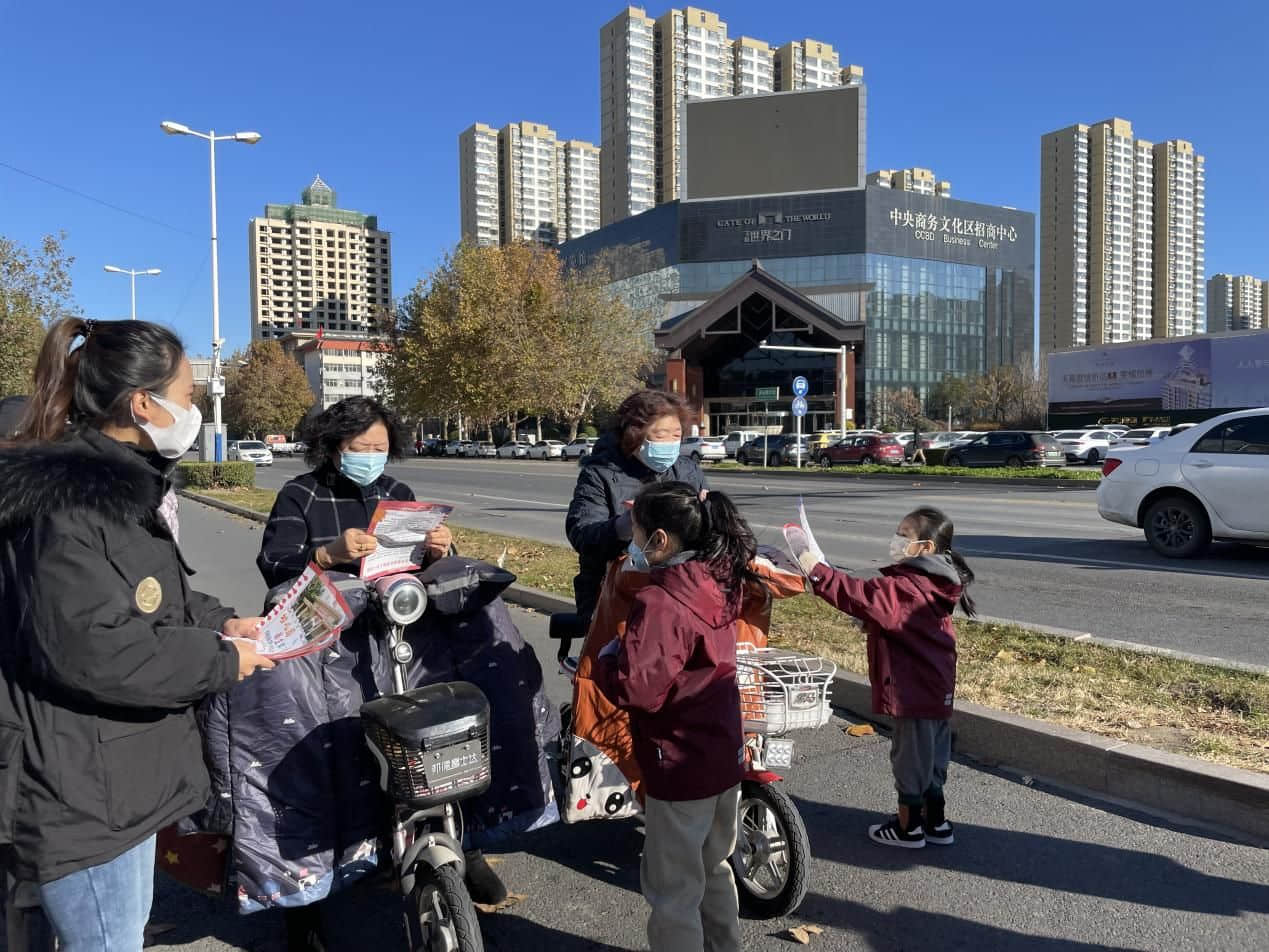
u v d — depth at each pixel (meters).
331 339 118.81
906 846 3.68
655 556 2.57
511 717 3.14
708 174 89.12
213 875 2.90
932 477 26.06
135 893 1.96
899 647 3.56
